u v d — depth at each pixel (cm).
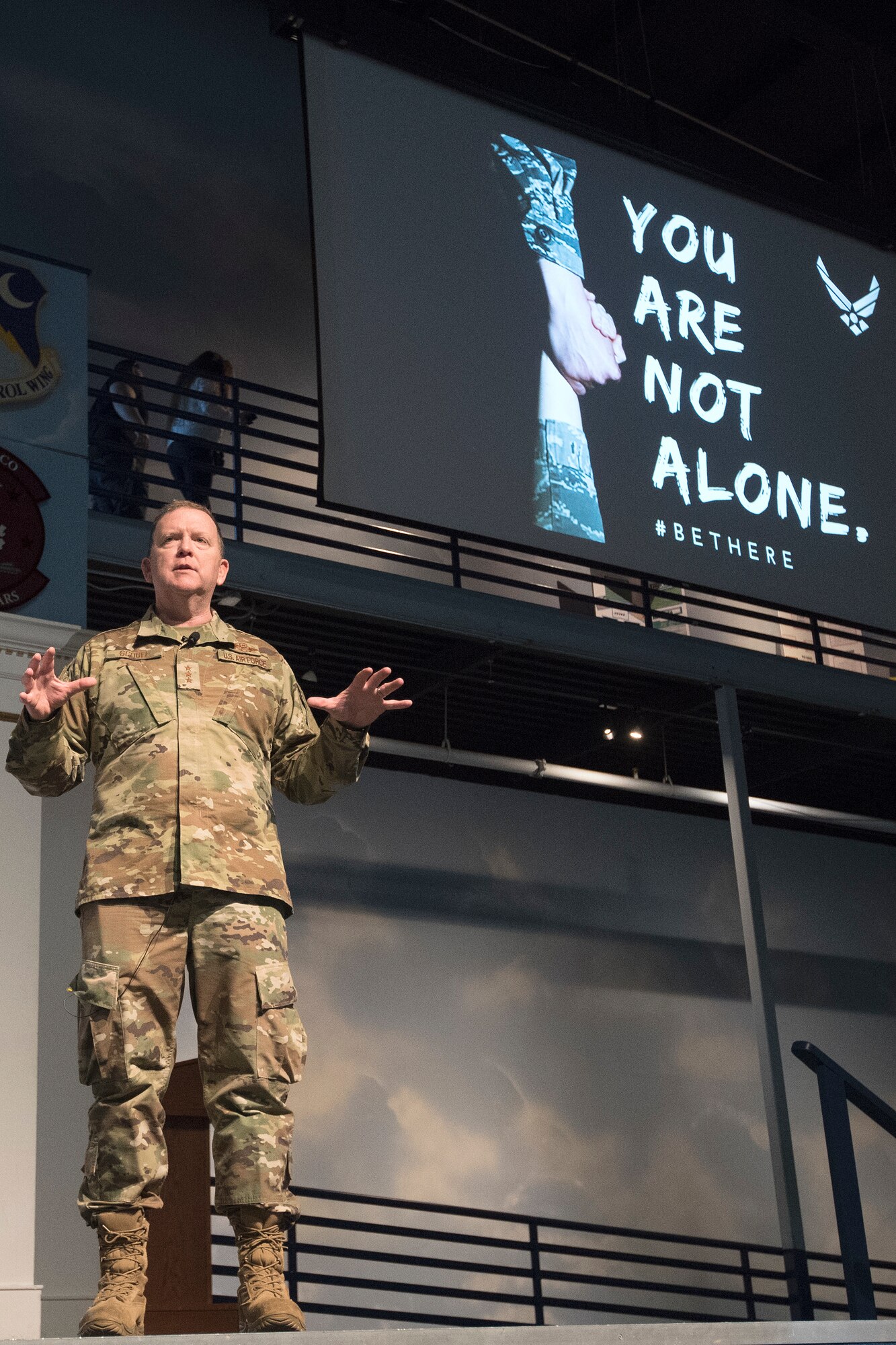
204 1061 327
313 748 356
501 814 1321
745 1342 278
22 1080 652
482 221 1079
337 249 997
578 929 1321
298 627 1023
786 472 1173
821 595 1156
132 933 324
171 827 331
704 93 1609
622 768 1373
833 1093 517
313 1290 1098
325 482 941
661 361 1135
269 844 342
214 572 369
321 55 1041
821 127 1656
